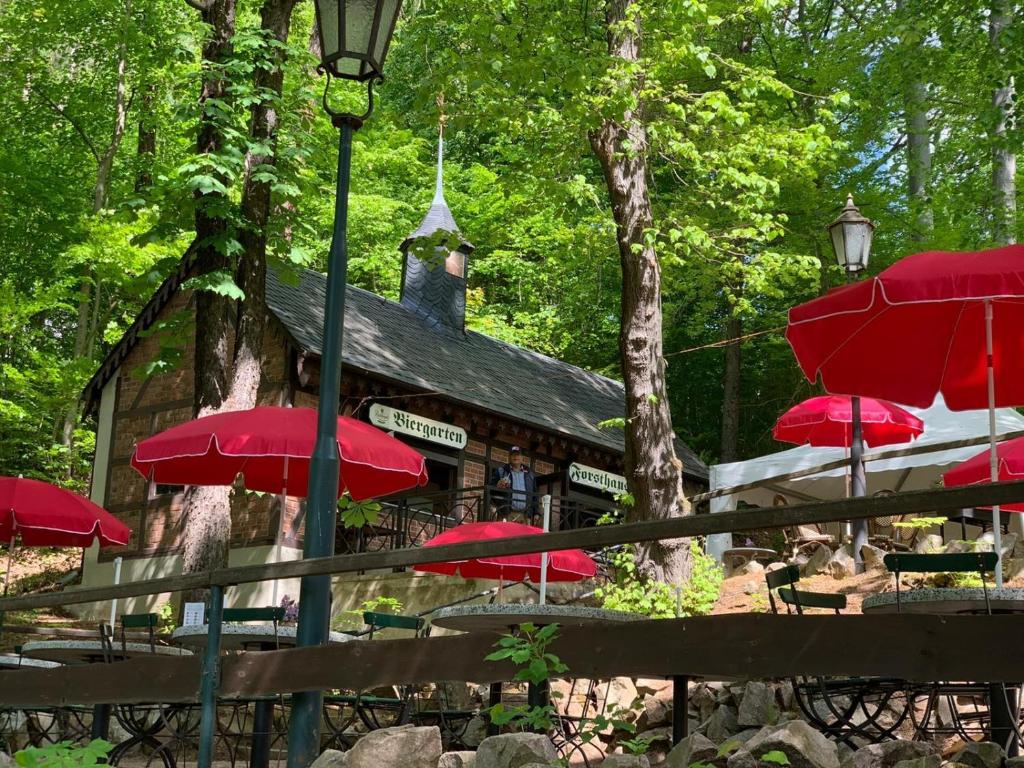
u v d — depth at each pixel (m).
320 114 19.06
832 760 5.07
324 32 6.98
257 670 5.58
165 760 7.55
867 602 6.23
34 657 8.77
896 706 7.40
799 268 15.46
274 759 8.70
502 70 13.80
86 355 27.25
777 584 6.50
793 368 30.06
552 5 15.00
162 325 14.35
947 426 14.92
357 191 30.83
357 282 32.34
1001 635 3.74
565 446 22.67
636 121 14.84
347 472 10.09
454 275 25.39
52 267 26.22
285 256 14.85
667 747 7.79
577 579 10.38
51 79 27.77
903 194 24.53
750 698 7.50
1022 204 22.55
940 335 8.06
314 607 6.16
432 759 5.31
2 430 25.48
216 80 14.14
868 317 7.82
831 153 15.78
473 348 24.95
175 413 21.23
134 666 6.16
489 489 17.84
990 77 16.45
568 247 17.03
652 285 14.75
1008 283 6.49
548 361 27.66
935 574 10.98
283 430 8.86
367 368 18.91
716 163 15.03
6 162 26.12
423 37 15.24
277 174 14.09
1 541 11.70
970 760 5.05
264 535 18.81
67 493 10.80
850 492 12.92
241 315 14.12
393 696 9.68
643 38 15.03
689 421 33.88
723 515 3.87
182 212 14.19
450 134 15.28
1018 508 8.45
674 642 4.39
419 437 19.94
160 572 20.36
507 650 4.52
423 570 10.30
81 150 28.75
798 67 23.25
